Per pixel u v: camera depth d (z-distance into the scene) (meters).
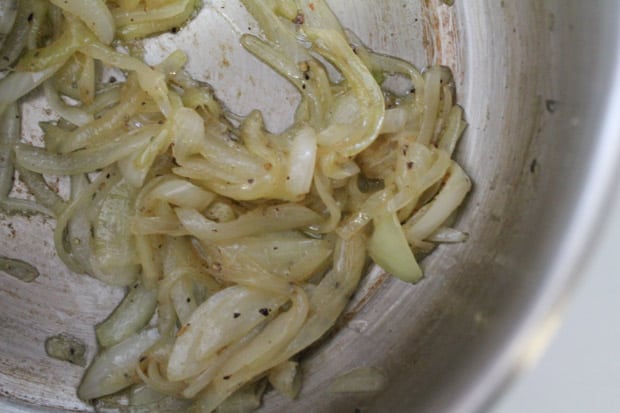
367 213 0.35
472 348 0.31
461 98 0.36
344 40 0.35
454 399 0.31
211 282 0.35
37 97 0.36
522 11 0.33
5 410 0.36
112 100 0.35
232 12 0.36
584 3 0.30
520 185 0.33
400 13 0.36
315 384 0.35
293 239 0.35
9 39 0.35
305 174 0.34
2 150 0.36
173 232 0.35
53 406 0.36
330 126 0.34
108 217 0.35
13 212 0.36
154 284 0.35
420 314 0.35
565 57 0.31
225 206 0.35
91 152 0.35
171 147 0.34
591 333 0.36
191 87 0.36
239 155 0.34
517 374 0.30
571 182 0.30
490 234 0.34
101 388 0.35
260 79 0.36
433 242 0.35
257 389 0.35
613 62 0.30
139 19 0.35
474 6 0.35
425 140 0.35
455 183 0.35
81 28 0.35
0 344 0.36
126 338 0.36
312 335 0.35
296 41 0.36
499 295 0.32
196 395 0.35
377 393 0.35
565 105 0.31
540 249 0.31
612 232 0.36
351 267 0.35
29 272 0.37
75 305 0.36
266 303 0.35
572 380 0.36
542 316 0.30
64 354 0.36
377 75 0.36
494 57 0.35
